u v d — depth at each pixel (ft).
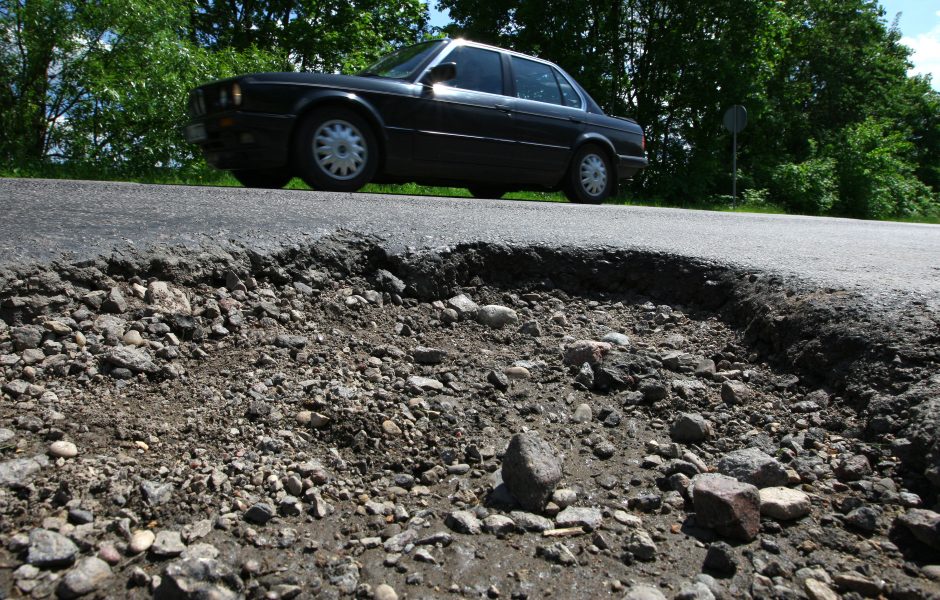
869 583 4.26
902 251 13.05
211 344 7.23
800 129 94.48
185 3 40.63
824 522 4.95
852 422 6.23
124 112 35.88
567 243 10.89
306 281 9.00
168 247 8.39
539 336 8.71
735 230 16.17
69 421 5.47
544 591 4.15
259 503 4.75
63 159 36.19
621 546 4.65
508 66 23.67
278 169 19.79
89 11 34.83
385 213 12.97
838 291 8.25
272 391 6.51
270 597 3.90
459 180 22.84
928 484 5.26
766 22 69.97
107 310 7.15
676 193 70.13
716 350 8.32
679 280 10.39
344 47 66.64
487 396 6.95
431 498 5.20
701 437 6.24
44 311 6.79
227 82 18.25
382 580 4.17
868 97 104.42
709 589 4.21
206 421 5.85
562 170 24.91
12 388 5.71
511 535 4.73
